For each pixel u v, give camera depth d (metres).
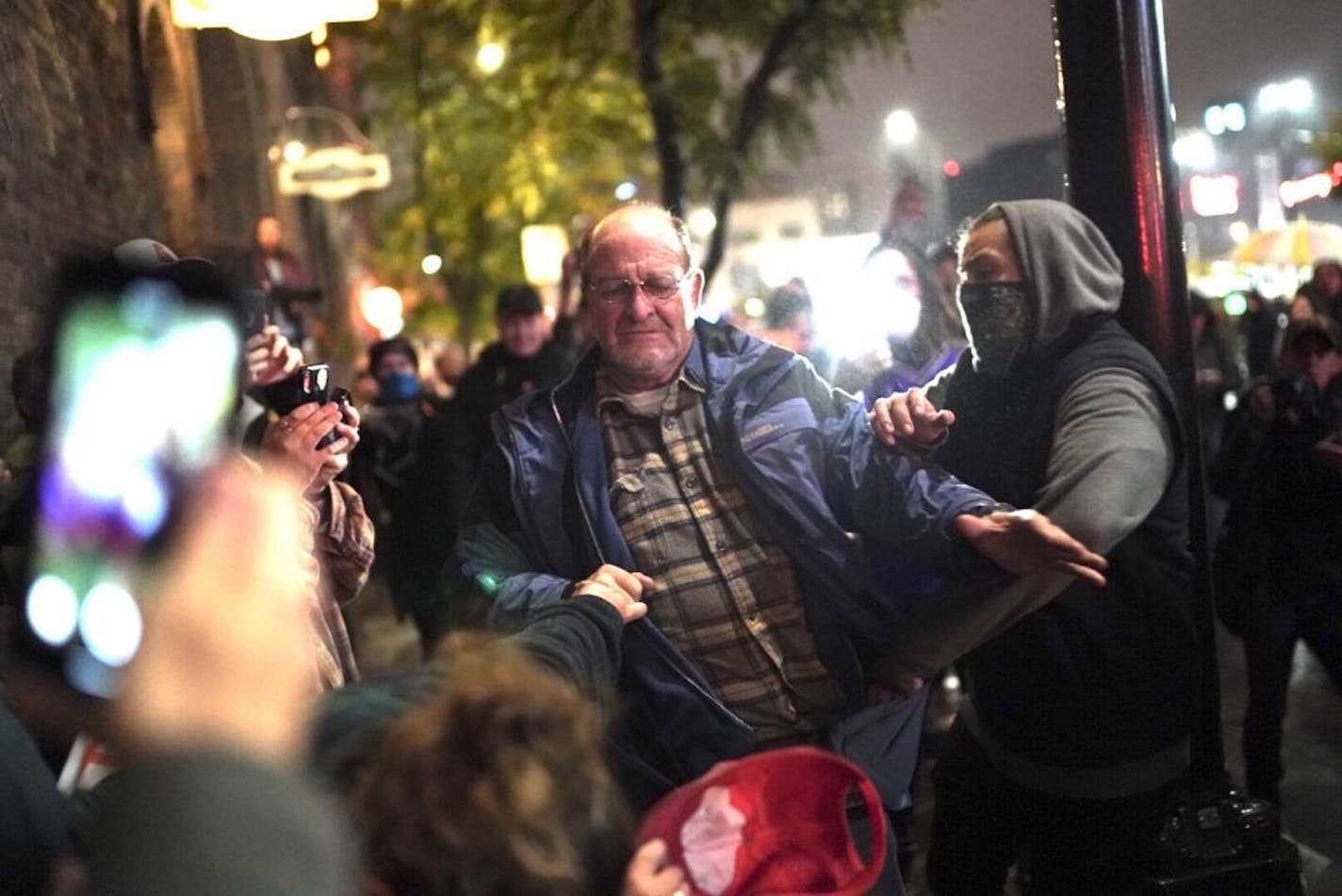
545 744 1.82
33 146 6.58
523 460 3.79
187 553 1.38
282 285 11.32
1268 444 6.22
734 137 13.81
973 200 8.52
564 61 15.90
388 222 28.23
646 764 3.59
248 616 1.37
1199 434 4.72
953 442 4.11
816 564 3.62
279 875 1.28
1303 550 6.23
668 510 3.69
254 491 1.43
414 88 21.09
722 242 14.30
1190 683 4.02
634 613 3.24
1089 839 4.04
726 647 3.65
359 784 1.88
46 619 1.47
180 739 1.33
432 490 8.42
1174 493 3.93
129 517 1.42
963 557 3.42
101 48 8.32
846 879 2.51
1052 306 3.87
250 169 14.77
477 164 24.59
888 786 3.76
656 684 3.58
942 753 4.41
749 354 3.78
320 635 3.35
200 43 14.24
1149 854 4.07
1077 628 3.89
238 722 1.35
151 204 9.46
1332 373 6.36
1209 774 4.65
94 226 7.77
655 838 2.47
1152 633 3.92
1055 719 3.96
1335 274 11.73
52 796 2.12
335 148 20.11
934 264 6.71
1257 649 6.30
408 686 2.23
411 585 8.60
